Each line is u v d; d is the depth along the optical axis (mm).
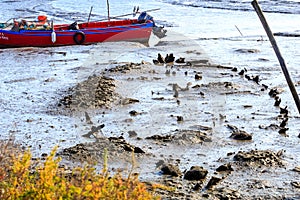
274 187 16984
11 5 85562
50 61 41719
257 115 25391
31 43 50156
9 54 46000
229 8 76938
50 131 22969
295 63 38781
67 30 50656
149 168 17969
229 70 35938
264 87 31062
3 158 13703
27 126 23922
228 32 56812
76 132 22234
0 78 35156
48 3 87938
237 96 28844
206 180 17281
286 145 21016
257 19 66750
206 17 68938
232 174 17891
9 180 11891
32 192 10828
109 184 11141
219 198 16047
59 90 30859
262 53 43438
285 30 57469
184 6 80625
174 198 15852
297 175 17891
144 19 55750
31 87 32031
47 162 11180
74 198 10703
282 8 75312
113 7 81750
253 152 19656
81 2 88875
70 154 19359
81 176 11898
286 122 24000
